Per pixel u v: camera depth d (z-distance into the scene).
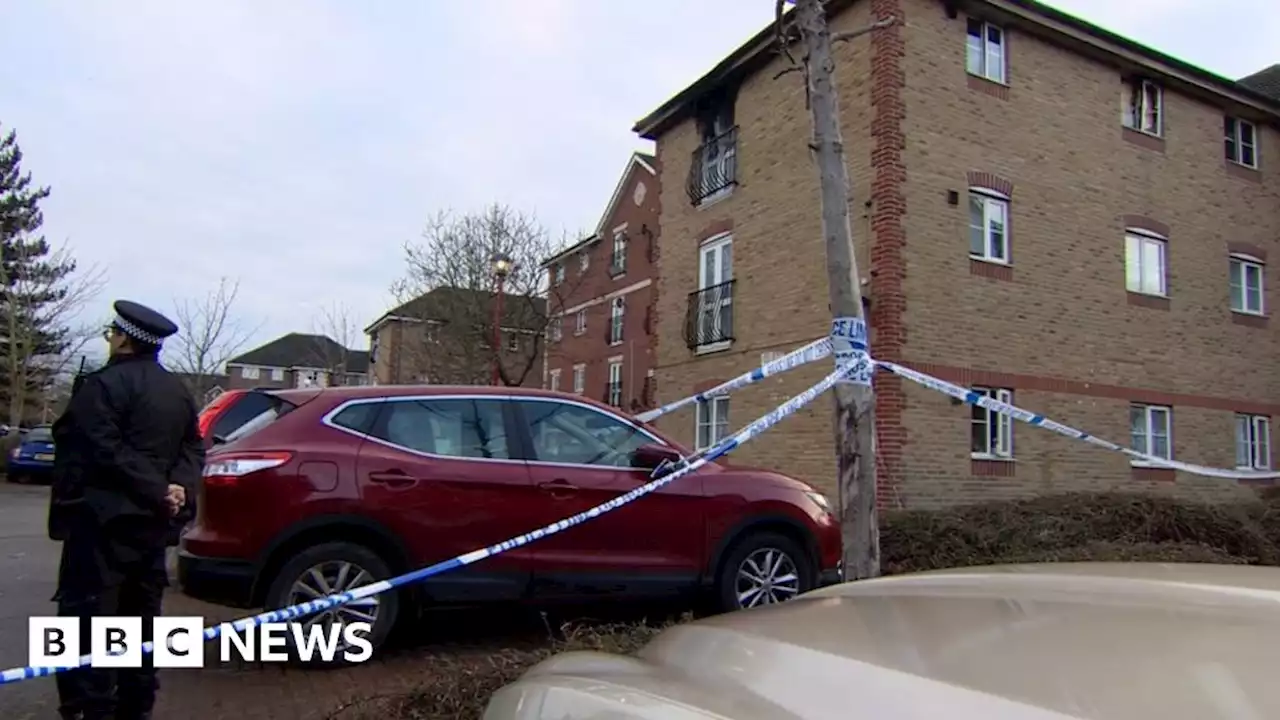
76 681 3.43
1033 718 1.26
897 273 11.38
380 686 4.45
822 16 5.09
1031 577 2.15
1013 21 12.79
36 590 6.90
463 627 5.80
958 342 11.78
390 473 4.86
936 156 11.90
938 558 8.65
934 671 1.49
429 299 25.56
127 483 3.50
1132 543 9.12
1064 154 13.23
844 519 4.86
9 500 16.72
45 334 29.00
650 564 5.36
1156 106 14.60
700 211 15.92
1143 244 14.16
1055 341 12.75
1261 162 16.16
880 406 11.20
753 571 5.75
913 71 11.85
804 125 13.29
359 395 5.07
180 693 4.31
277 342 62.84
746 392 13.96
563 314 27.94
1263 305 15.82
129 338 3.72
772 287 13.68
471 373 24.53
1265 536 10.31
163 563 3.71
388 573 4.82
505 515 5.06
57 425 3.55
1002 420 12.14
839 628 1.88
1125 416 13.40
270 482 4.63
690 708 1.55
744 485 5.77
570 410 5.54
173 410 3.70
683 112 16.50
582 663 2.07
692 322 15.59
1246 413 15.14
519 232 25.34
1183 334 14.37
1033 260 12.67
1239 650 1.38
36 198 34.25
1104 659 1.42
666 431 16.30
